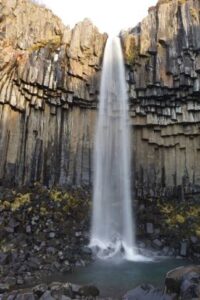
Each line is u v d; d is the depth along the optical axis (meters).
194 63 22.39
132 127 23.92
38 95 22.02
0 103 20.83
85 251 17.75
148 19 23.73
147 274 14.88
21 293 10.38
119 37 24.33
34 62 21.56
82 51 22.80
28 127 21.92
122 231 22.05
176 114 23.34
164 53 23.00
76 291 10.73
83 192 22.31
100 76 23.39
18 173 21.17
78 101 23.09
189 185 23.33
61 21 24.64
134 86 23.08
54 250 16.98
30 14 22.66
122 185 23.19
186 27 22.72
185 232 20.44
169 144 23.91
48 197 20.94
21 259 15.33
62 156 22.78
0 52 20.30
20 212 19.03
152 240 20.72
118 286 13.02
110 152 23.38
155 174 23.78
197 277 9.35
